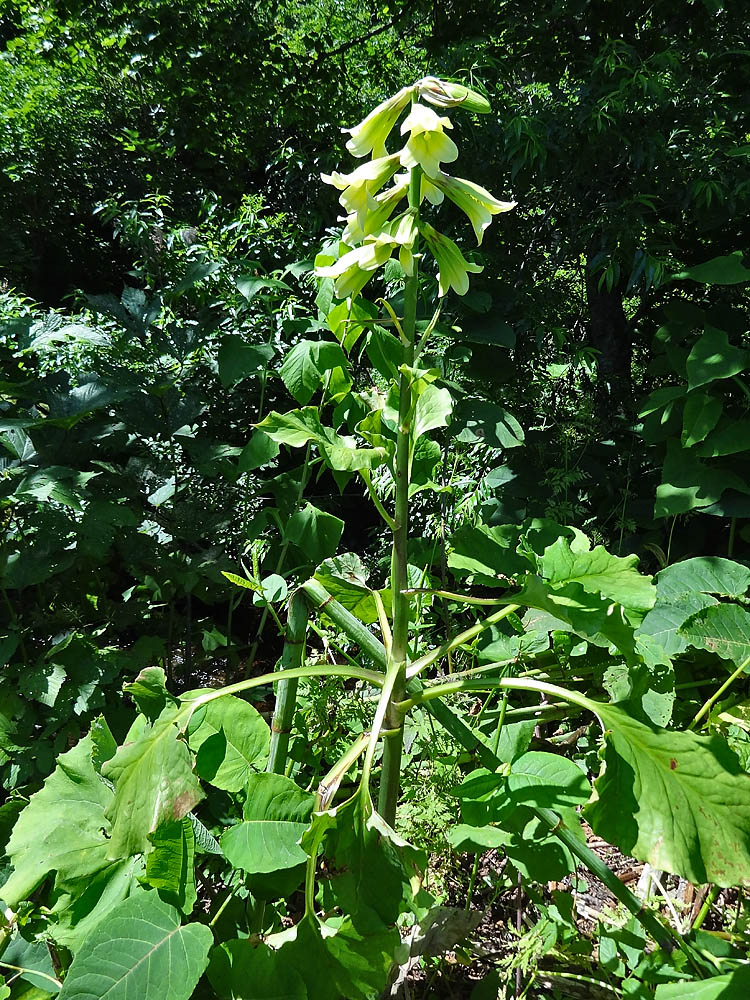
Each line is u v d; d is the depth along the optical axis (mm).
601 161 3285
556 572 1478
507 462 3328
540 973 1587
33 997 1475
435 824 1793
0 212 7910
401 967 1618
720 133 3170
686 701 2064
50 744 2223
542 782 1456
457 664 2527
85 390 2596
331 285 2027
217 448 2670
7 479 2412
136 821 1288
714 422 2703
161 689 1414
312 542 2482
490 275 3369
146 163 7348
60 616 2471
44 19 6105
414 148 1196
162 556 2721
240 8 5508
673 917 1673
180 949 1279
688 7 3713
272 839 1393
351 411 1990
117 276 8742
